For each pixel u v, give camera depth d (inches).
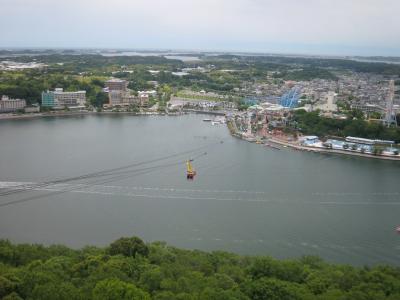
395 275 5905.5
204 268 5772.6
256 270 5772.6
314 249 7815.0
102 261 5664.4
